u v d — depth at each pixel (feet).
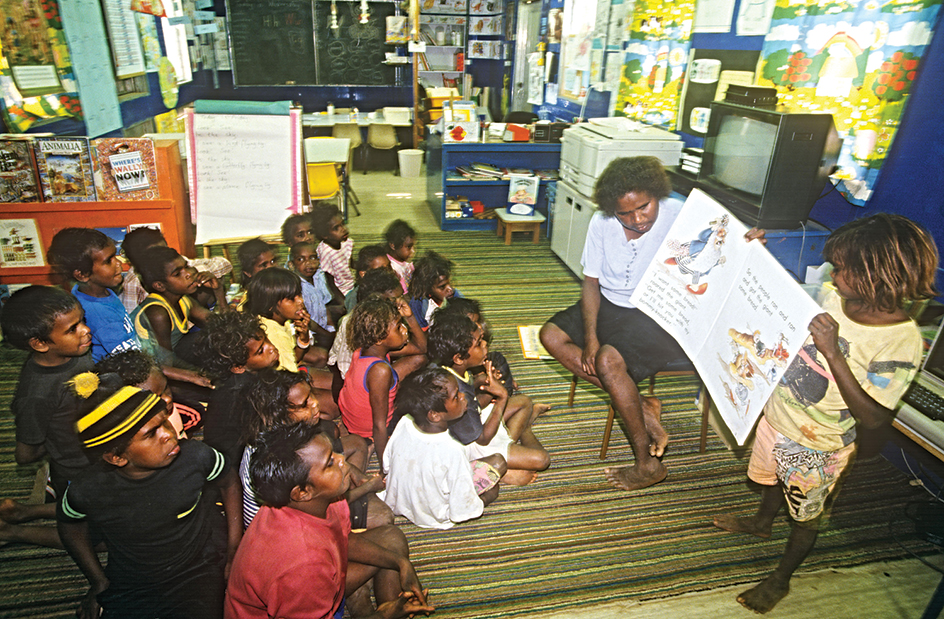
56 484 5.67
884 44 7.30
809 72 8.55
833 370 4.26
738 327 4.99
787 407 4.97
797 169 7.81
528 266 14.85
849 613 5.51
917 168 7.02
